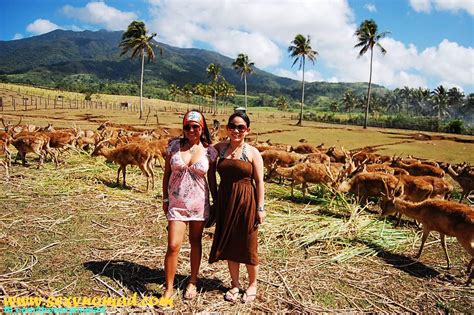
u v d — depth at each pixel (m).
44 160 13.77
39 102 61.56
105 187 10.00
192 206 4.48
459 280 5.59
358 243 6.86
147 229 7.02
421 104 130.50
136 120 41.66
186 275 5.20
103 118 41.19
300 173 9.87
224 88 95.31
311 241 6.69
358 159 16.41
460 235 5.69
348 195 10.52
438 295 5.08
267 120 61.50
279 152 13.20
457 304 4.87
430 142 33.34
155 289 4.79
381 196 8.33
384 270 5.82
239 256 4.51
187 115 4.51
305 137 34.00
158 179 11.72
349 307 4.67
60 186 9.58
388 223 8.34
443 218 5.91
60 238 6.28
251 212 4.48
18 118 33.44
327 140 32.22
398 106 136.50
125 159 10.15
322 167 9.77
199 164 4.46
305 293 4.93
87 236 6.45
